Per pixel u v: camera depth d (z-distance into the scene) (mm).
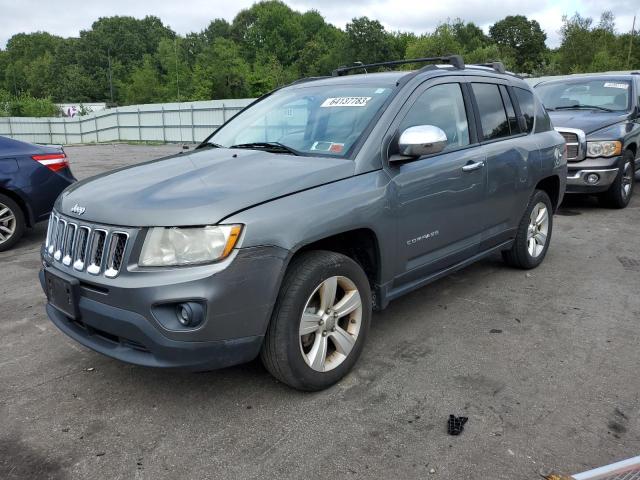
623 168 8023
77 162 18750
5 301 4801
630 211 8172
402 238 3566
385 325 4121
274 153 3582
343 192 3152
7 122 44719
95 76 108500
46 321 4336
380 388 3227
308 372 3057
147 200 2871
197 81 74312
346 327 3342
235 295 2707
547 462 2562
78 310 2951
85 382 3375
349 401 3100
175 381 3352
